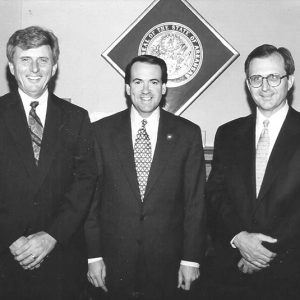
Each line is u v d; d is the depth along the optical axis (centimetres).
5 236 197
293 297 199
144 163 221
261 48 211
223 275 222
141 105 222
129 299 219
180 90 337
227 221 212
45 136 202
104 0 339
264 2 333
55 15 340
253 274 209
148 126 229
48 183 200
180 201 226
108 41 340
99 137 226
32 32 197
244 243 201
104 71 340
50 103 209
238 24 335
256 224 207
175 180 221
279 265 201
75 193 205
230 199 219
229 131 230
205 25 333
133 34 336
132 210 217
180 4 335
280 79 205
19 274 200
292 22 332
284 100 214
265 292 205
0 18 306
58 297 202
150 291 218
